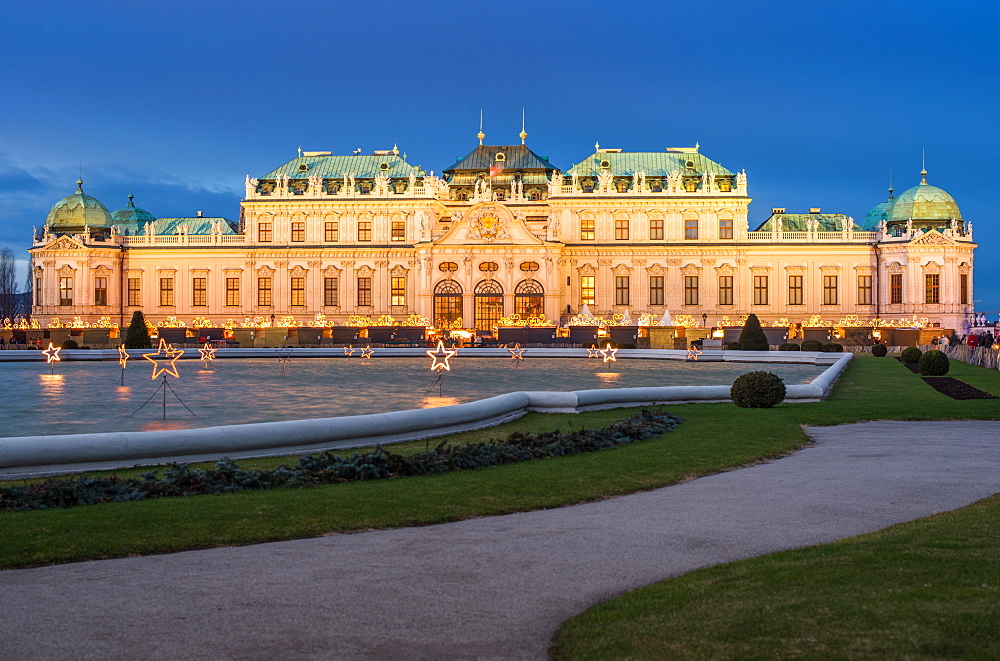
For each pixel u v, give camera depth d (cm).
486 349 9712
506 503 2084
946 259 13475
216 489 2188
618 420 3650
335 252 14262
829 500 2081
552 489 2244
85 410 4341
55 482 2122
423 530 1823
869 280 13988
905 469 2516
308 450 2842
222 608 1315
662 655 1096
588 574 1481
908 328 12450
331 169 14725
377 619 1272
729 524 1839
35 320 13775
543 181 15662
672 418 3544
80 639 1197
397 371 7312
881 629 1126
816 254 13962
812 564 1441
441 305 13862
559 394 3938
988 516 1802
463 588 1408
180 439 2625
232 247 14362
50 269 14188
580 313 13988
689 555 1596
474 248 13725
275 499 2081
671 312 14025
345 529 1828
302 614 1291
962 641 1079
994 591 1252
